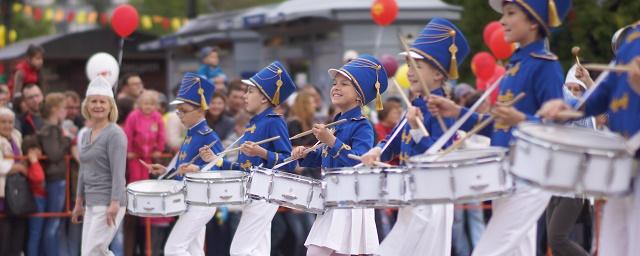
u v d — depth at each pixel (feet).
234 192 74.84
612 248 54.90
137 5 406.00
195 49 179.11
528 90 55.16
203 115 84.58
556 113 50.49
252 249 76.69
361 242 70.28
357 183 59.62
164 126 100.27
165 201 77.41
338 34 136.87
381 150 63.10
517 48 56.85
